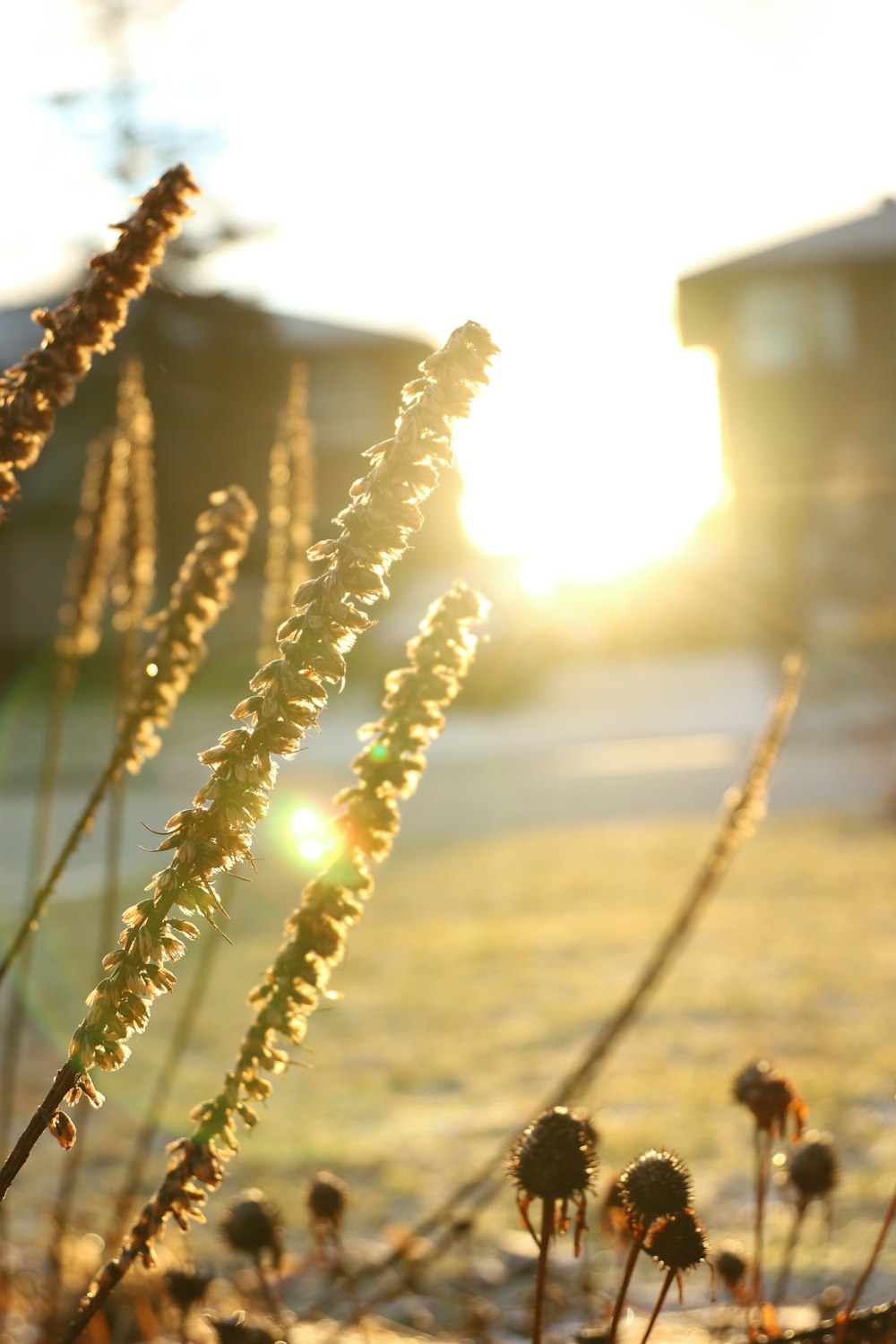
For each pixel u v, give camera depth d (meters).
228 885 3.02
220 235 27.69
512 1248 4.23
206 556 2.16
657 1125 5.54
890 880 10.56
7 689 29.64
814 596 32.50
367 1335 2.76
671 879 11.28
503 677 25.52
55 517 32.41
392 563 0.99
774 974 7.98
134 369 2.67
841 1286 3.77
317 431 37.00
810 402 33.44
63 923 9.43
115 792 2.71
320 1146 5.46
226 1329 2.02
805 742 20.05
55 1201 4.21
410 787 1.26
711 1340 2.44
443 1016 7.54
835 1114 5.49
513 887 11.43
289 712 0.96
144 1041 6.94
